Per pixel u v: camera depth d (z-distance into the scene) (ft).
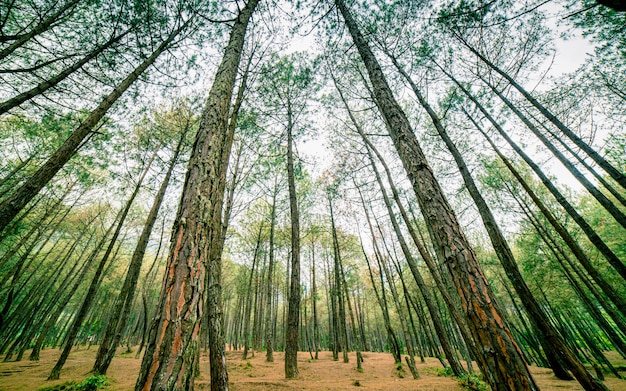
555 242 38.78
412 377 28.94
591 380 14.07
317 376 28.04
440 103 33.58
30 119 27.63
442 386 21.27
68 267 69.26
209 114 10.58
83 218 54.90
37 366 33.76
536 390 6.05
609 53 25.44
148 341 5.94
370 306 105.60
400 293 69.26
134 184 35.68
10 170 34.81
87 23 21.59
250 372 30.42
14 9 19.99
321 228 54.08
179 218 7.72
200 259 7.23
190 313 6.32
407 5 24.81
